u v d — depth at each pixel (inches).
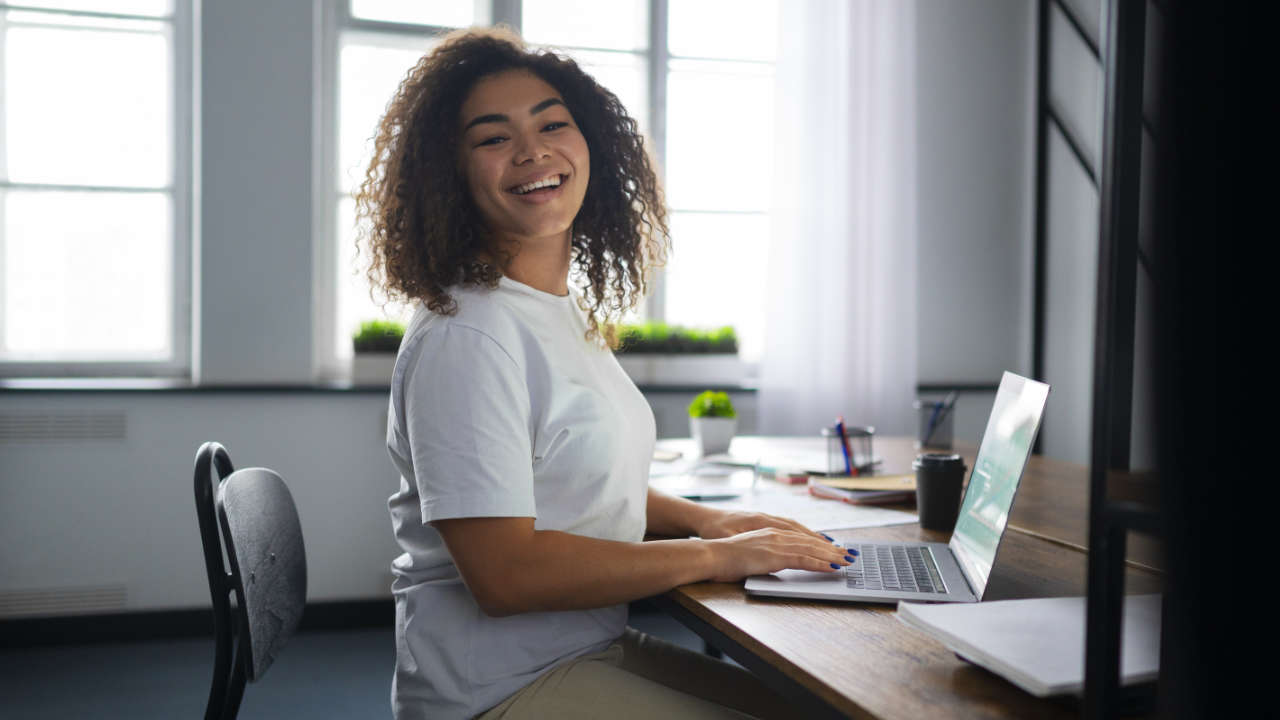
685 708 40.4
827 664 33.4
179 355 128.8
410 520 45.1
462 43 48.8
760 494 69.0
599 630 44.7
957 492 55.9
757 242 146.6
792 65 135.6
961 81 149.0
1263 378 22.2
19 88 123.9
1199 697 22.8
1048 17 147.1
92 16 125.0
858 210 137.3
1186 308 22.7
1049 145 147.1
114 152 126.7
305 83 124.3
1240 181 22.2
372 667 111.7
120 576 118.9
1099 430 24.9
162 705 99.7
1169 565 23.3
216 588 44.9
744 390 136.8
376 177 51.2
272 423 122.7
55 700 100.7
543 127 47.7
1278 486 22.2
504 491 39.8
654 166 59.6
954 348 149.8
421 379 41.4
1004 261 151.3
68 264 126.0
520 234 47.7
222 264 122.5
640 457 48.6
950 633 31.7
